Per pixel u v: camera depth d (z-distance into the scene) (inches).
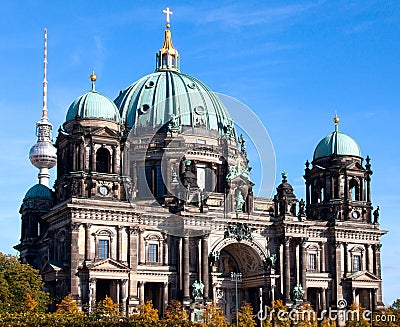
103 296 5959.6
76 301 5383.9
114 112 6176.2
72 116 6072.8
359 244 7037.4
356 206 7071.9
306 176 7386.8
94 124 6013.8
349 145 7229.3
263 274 6505.9
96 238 5787.4
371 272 7032.5
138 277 5994.1
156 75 7445.9
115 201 5895.7
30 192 7017.7
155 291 6250.0
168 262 6176.2
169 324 4192.9
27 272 5541.3
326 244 6929.1
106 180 5915.4
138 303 5836.6
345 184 7101.4
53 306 5851.4
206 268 6166.3
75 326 3863.2
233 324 5920.3
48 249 6284.5
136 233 5949.8
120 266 5762.8
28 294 5196.9
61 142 6077.8
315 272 6796.3
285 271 6525.6
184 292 6048.2
